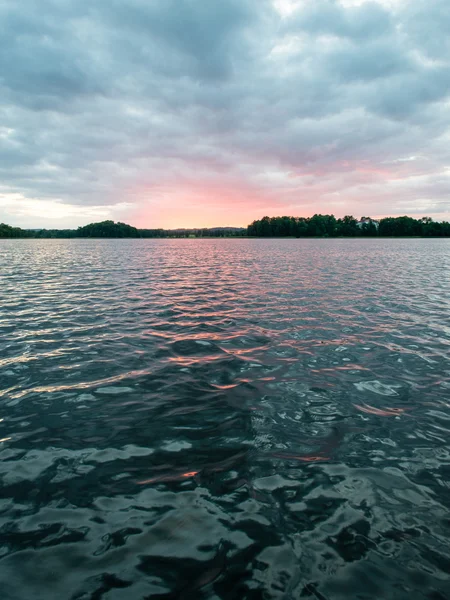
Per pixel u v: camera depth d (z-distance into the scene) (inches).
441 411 242.5
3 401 252.8
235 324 460.8
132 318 490.9
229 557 133.0
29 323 461.7
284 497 162.9
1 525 146.4
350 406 248.5
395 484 172.1
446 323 467.5
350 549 136.6
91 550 135.5
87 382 284.8
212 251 2652.6
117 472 179.3
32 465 184.5
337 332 424.8
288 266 1342.3
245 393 267.3
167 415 235.3
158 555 133.6
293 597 118.4
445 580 124.6
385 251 2564.0
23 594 118.8
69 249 3019.2
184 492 165.8
